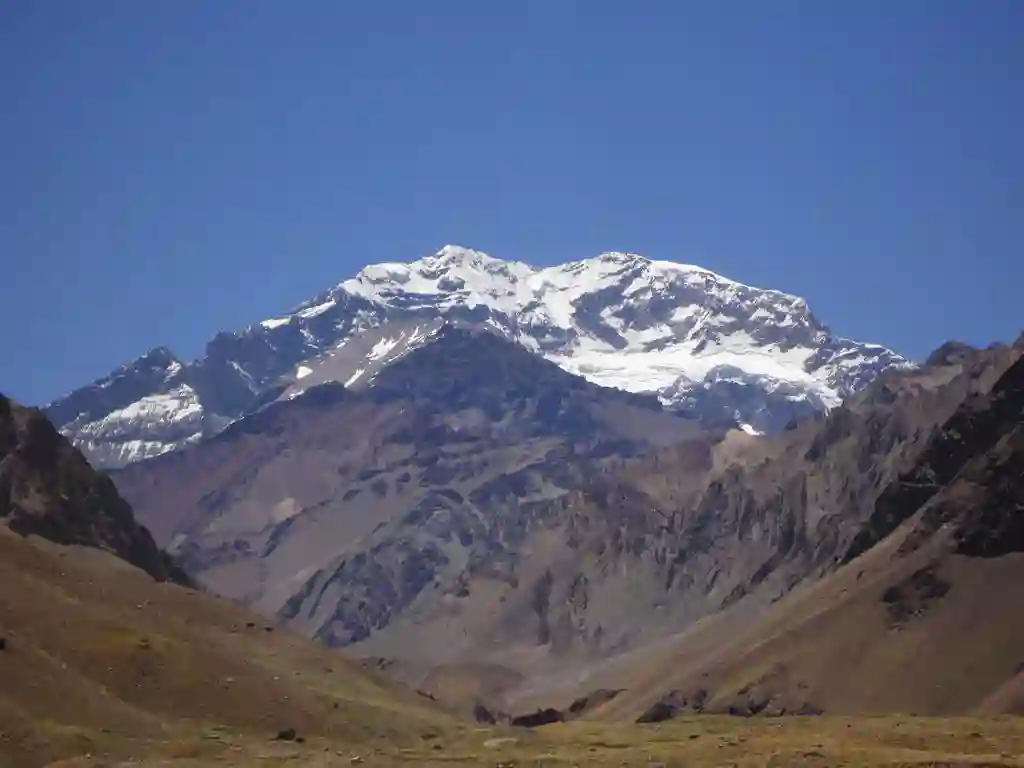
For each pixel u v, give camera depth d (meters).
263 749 180.88
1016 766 167.75
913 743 198.12
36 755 166.50
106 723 180.00
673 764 175.62
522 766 173.12
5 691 175.38
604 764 174.75
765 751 183.38
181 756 173.75
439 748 194.38
